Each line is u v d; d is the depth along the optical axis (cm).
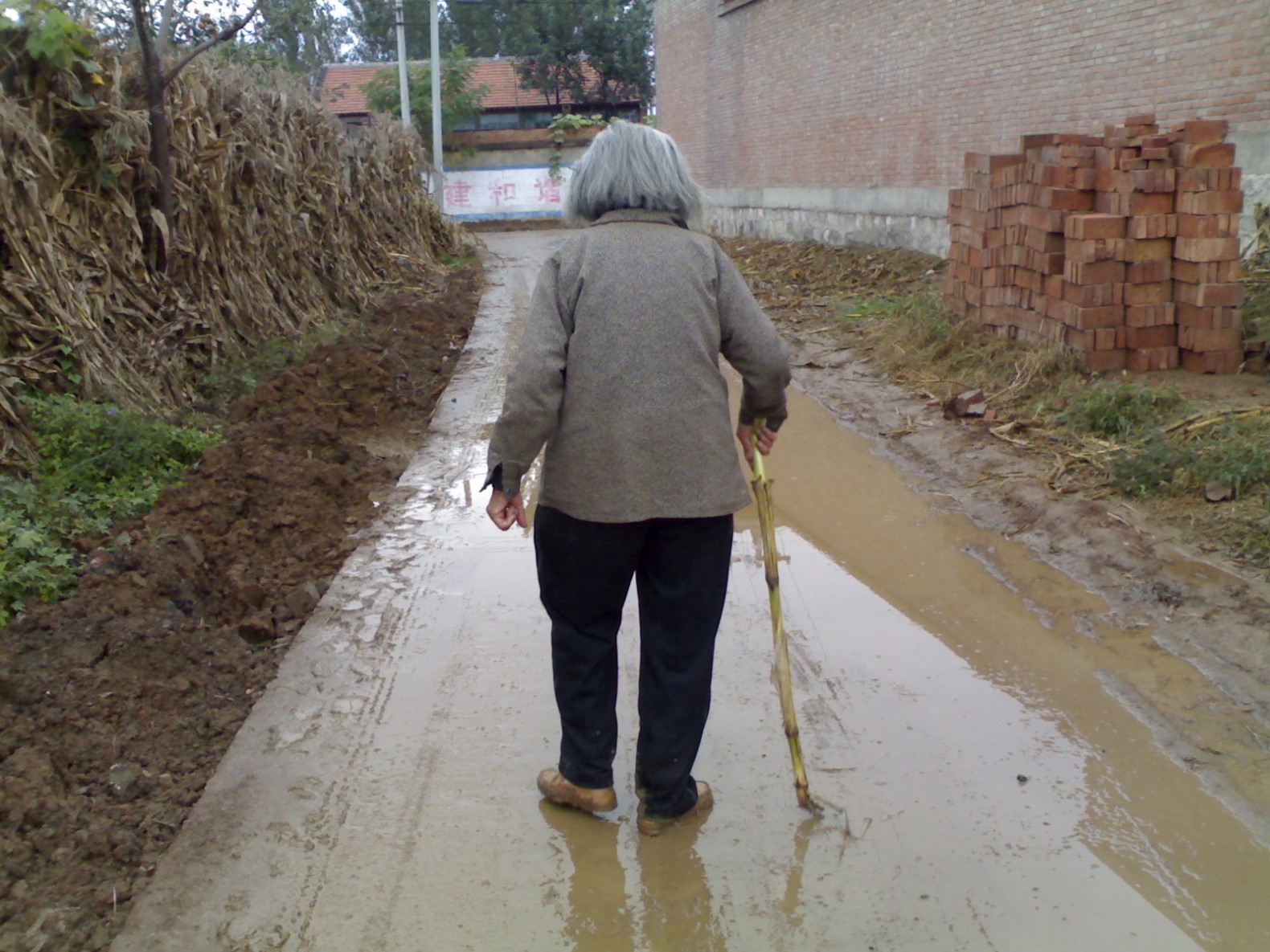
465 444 720
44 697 370
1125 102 1068
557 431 285
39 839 303
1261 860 291
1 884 285
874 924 273
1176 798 319
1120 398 643
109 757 344
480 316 1270
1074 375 723
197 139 870
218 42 812
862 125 1636
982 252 859
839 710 374
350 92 4047
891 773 336
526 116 4088
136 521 536
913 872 292
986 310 856
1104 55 1095
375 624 445
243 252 966
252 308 923
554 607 304
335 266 1230
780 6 1897
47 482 536
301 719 373
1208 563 459
